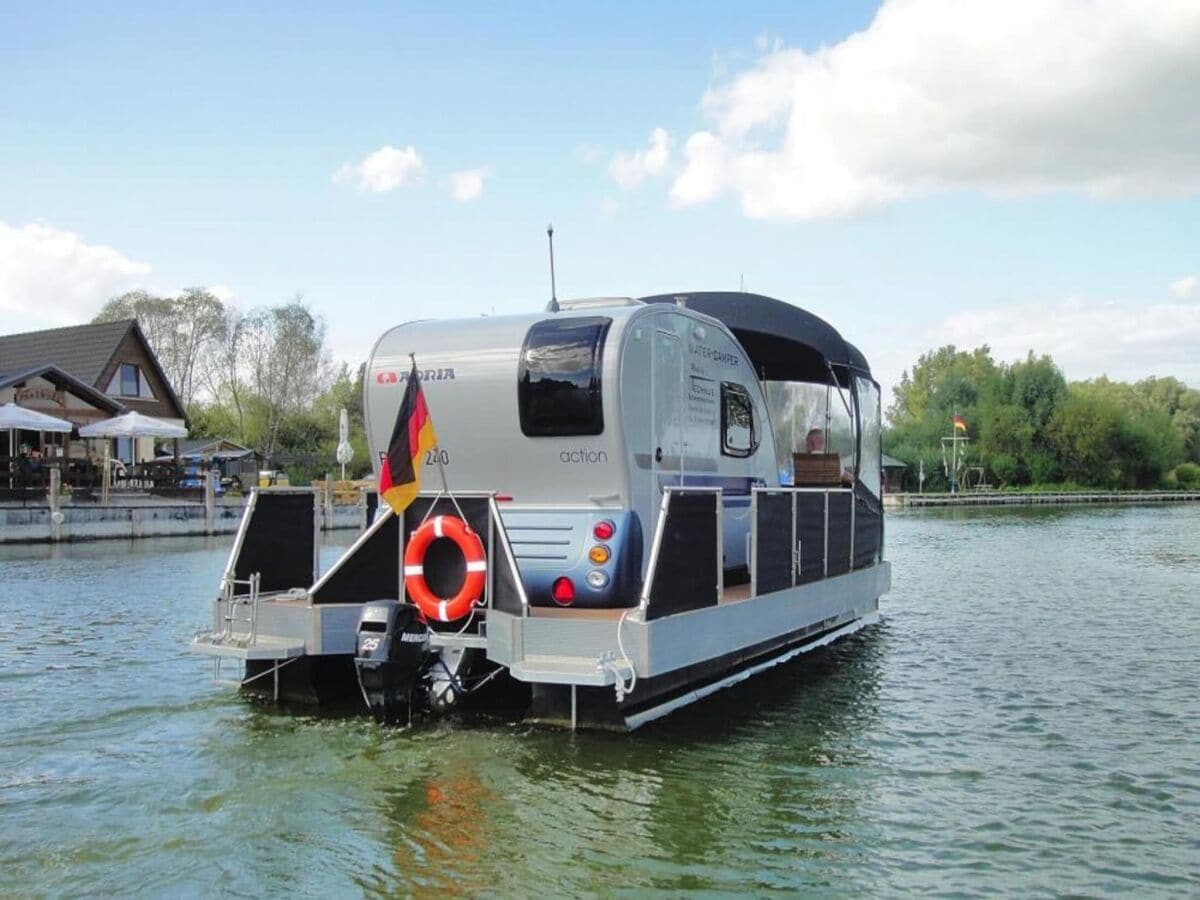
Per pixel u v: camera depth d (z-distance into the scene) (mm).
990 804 6715
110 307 74375
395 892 5207
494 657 7734
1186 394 126500
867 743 8070
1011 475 90062
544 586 8406
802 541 10172
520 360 8422
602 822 6199
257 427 71625
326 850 5719
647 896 5242
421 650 7844
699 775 7121
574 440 8297
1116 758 7785
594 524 8281
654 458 8711
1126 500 84000
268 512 9516
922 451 89188
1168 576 21938
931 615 15445
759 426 11234
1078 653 12148
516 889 5273
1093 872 5656
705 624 8055
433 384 8758
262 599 9062
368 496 9867
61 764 7207
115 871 5426
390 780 6832
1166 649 12445
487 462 8625
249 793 6590
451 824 6117
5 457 33000
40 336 48062
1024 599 17625
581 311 8891
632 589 8312
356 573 8578
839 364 11438
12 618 14391
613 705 7684
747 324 10906
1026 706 9422
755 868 5617
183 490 36812
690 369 9484
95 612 15047
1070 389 96312
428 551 8164
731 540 10391
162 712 8594
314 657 8672
